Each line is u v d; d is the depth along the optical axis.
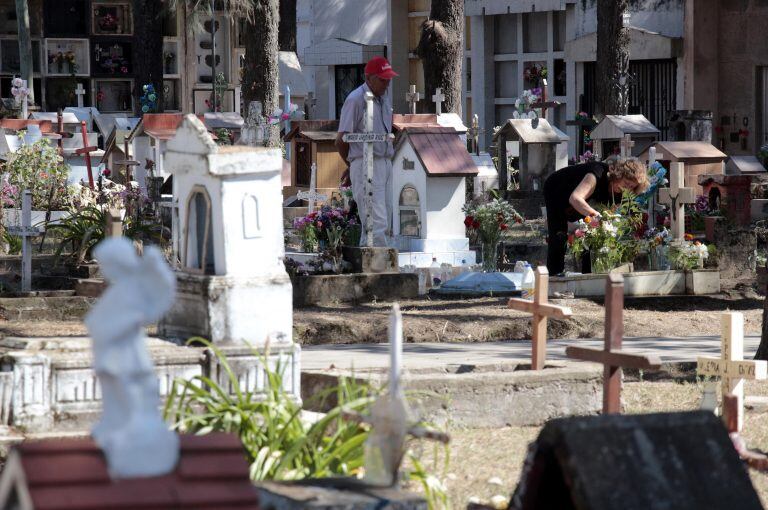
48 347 8.28
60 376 7.98
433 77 31.75
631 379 10.97
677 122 30.30
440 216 19.08
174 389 7.35
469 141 35.84
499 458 8.27
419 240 19.03
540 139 28.67
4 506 4.57
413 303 15.80
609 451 5.26
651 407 9.75
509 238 22.91
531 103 31.33
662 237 17.55
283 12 48.00
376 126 17.64
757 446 8.57
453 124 30.20
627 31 32.28
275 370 8.34
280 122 35.66
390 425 6.01
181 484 4.65
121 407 4.64
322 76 51.84
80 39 50.50
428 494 6.72
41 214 22.67
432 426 7.48
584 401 9.57
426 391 8.46
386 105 17.78
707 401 7.93
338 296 15.95
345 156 17.28
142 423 4.65
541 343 9.85
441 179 19.00
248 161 8.64
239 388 8.03
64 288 15.94
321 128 29.61
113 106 51.41
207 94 52.38
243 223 8.69
